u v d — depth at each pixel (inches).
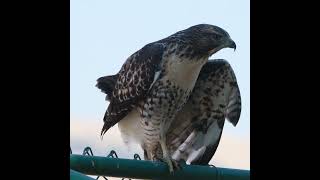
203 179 348.5
